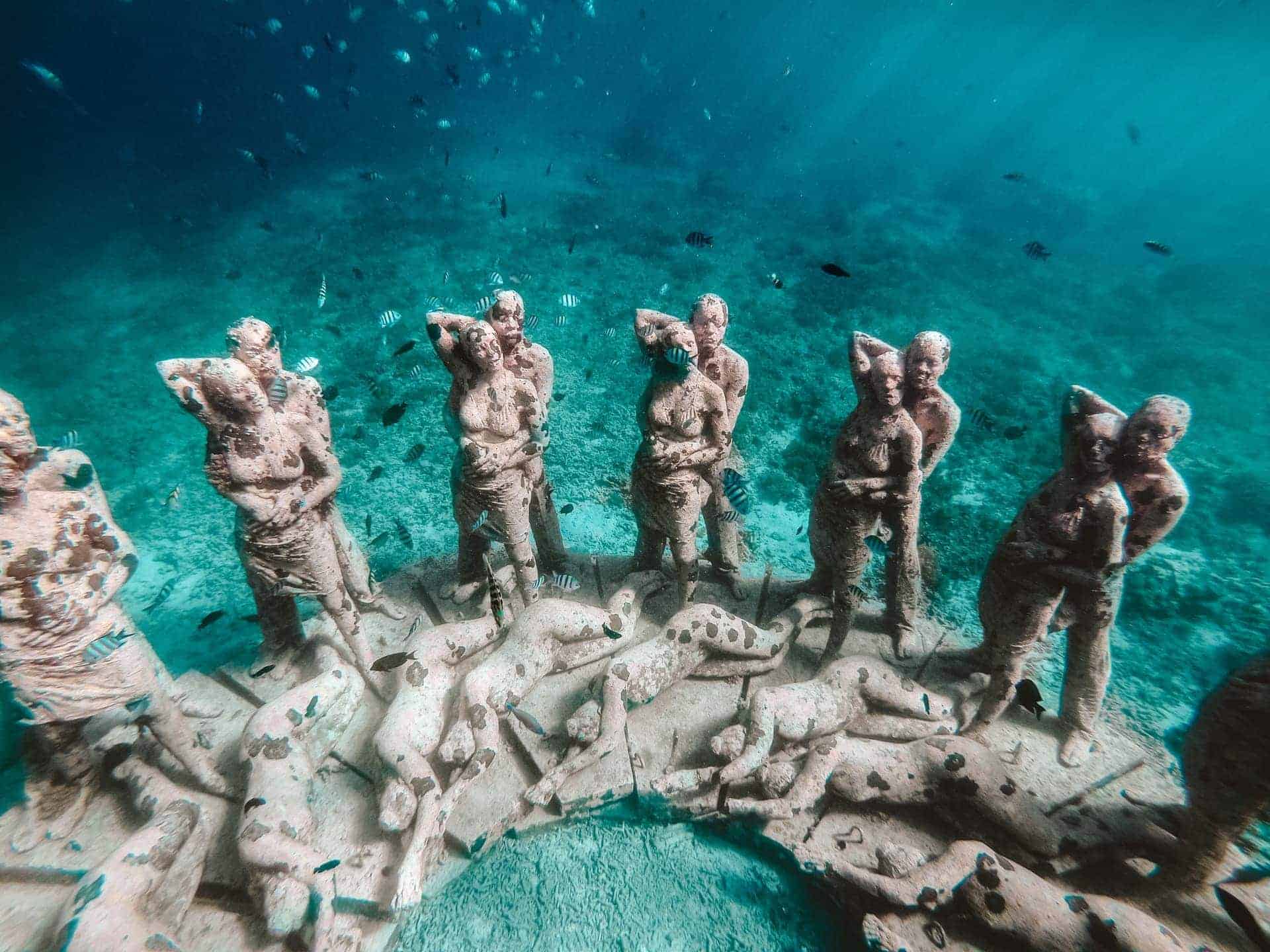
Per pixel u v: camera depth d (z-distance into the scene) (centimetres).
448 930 492
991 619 532
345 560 659
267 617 605
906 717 566
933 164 4238
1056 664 707
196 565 946
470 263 2073
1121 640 783
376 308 1769
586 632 611
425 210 2606
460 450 583
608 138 3956
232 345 495
